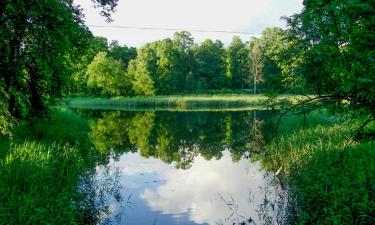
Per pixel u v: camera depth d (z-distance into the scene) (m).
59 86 15.77
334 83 5.25
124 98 63.06
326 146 11.04
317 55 5.08
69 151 12.44
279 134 17.22
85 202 8.84
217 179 12.05
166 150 18.09
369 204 6.42
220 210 8.87
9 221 6.36
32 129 15.05
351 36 4.84
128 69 75.81
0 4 9.49
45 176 8.95
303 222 6.86
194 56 91.75
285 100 5.89
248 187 10.88
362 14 4.66
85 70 65.38
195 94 74.56
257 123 26.22
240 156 16.33
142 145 19.58
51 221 6.66
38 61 12.36
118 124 29.28
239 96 64.56
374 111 5.00
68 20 11.65
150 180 11.89
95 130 23.25
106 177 11.90
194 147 19.06
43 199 7.53
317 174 8.59
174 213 8.71
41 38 11.47
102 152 16.28
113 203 9.31
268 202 9.27
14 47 10.92
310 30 5.21
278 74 5.77
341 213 6.52
